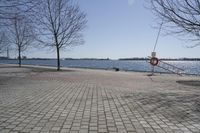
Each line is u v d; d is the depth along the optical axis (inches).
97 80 642.2
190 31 459.5
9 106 300.8
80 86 507.2
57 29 1100.5
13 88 469.7
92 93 410.6
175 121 238.5
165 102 333.1
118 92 425.1
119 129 211.9
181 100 348.5
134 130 209.6
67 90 444.8
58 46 1117.7
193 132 205.5
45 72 961.5
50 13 1077.1
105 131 206.2
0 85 516.4
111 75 832.9
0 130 206.1
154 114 265.9
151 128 215.5
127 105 312.3
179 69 1201.4
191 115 262.4
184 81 628.1
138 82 601.3
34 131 204.2
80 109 287.1
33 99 349.4
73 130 207.9
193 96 383.9
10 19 406.6
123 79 680.4
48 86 503.5
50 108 291.3
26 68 1300.4
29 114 261.1
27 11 406.6
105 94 400.8
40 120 237.8
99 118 247.8
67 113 267.1
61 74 860.0
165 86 521.0
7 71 1019.3
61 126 218.8
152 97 373.7
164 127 218.7
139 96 382.6
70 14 1121.4
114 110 283.9
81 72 984.9
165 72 1044.5
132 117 252.7
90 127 216.8
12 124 223.6
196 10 438.3
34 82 580.7
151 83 579.2
